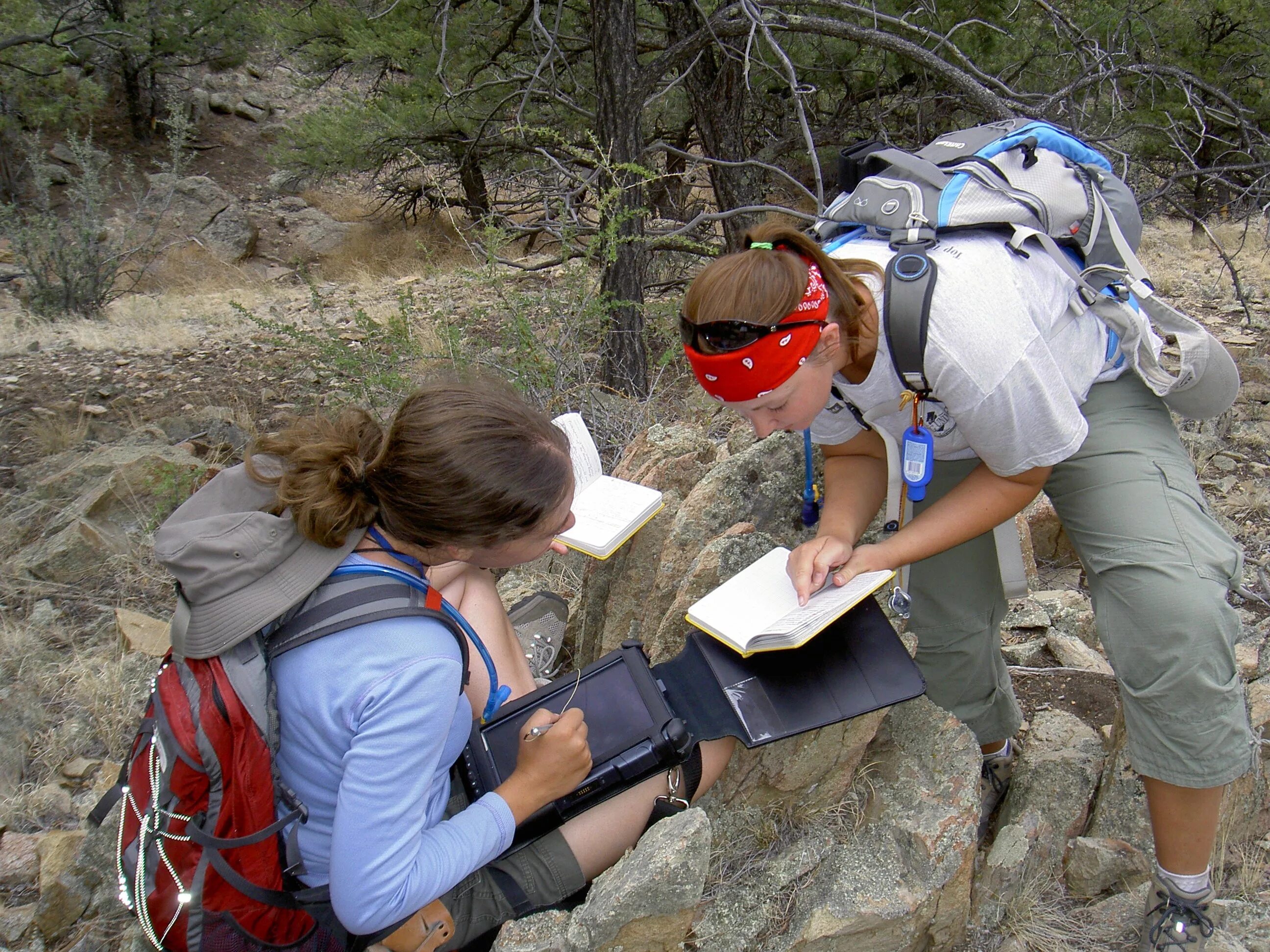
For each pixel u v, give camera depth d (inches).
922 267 66.9
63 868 97.2
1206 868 76.9
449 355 212.5
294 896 62.6
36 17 566.6
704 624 79.0
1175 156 358.3
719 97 270.2
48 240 406.0
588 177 235.8
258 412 248.4
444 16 239.0
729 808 88.4
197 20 695.7
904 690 79.1
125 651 136.6
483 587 87.1
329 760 59.2
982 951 83.9
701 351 67.9
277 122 786.2
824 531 82.9
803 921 79.0
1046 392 67.6
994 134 78.2
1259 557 145.2
